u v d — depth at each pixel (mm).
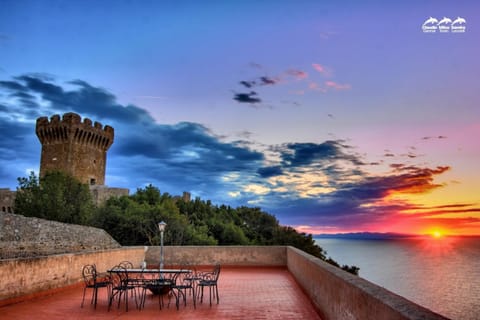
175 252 18719
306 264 10195
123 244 30078
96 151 55562
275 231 50562
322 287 7332
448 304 27250
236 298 9891
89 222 29734
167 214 32594
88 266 12430
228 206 59125
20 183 28641
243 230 49656
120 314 7984
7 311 8109
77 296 10172
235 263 18719
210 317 7668
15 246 16844
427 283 37719
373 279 42281
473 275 44188
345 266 49000
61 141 51781
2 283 8578
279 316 7703
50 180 30328
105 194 44188
